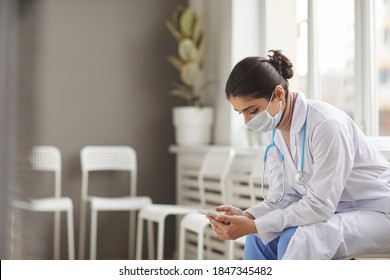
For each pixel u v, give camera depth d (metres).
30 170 0.99
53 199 4.59
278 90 2.15
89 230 5.15
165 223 5.39
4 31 0.85
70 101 5.09
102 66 5.21
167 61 5.43
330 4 3.87
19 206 0.95
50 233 5.00
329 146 2.07
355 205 2.24
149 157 5.36
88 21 5.17
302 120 2.17
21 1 1.00
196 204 4.82
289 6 4.23
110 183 5.21
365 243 2.08
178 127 5.01
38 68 1.05
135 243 5.28
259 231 2.12
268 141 2.46
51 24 5.02
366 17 3.33
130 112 5.30
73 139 5.09
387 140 3.11
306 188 2.26
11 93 0.85
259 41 4.66
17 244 0.93
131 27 5.32
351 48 3.92
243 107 2.16
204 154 4.70
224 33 4.77
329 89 4.05
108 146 5.21
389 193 2.19
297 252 1.99
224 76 4.76
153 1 5.39
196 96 5.09
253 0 4.66
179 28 5.01
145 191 5.34
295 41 4.14
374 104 3.35
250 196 4.09
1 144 0.84
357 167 2.22
